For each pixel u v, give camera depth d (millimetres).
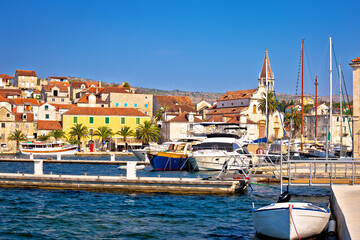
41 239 22562
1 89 156000
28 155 97000
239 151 58750
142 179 36844
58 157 76750
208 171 57125
